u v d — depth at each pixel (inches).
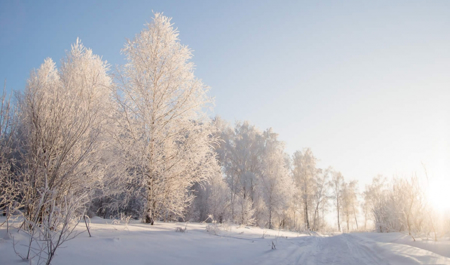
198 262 180.1
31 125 195.6
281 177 1146.7
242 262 196.2
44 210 175.0
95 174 243.0
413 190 450.6
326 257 244.8
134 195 376.5
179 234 280.4
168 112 387.9
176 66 398.3
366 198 1697.8
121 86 377.4
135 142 363.6
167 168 376.2
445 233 393.1
